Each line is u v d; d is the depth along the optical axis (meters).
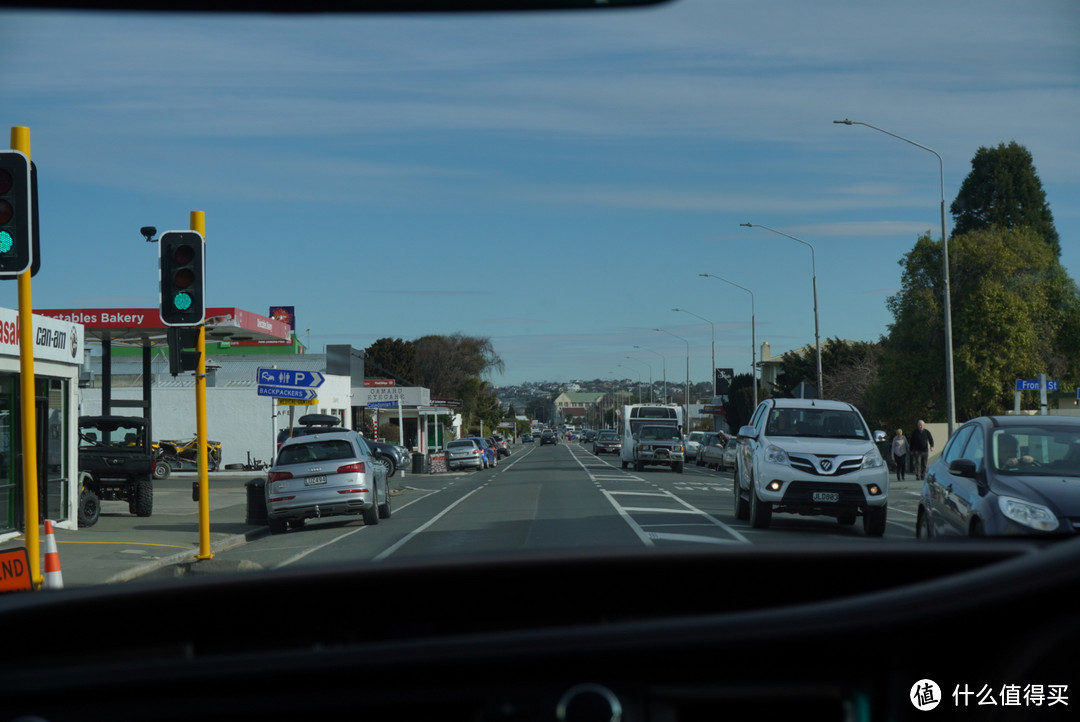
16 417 18.80
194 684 1.58
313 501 19.22
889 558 2.30
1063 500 9.25
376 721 1.58
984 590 1.50
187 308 13.28
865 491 15.32
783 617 1.53
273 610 2.21
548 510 21.50
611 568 2.26
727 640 1.51
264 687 1.58
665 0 2.64
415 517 21.66
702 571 2.27
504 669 1.55
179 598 2.17
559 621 2.26
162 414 49.56
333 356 59.28
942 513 11.30
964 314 45.38
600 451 76.38
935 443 45.72
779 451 15.76
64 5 2.79
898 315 47.59
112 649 2.19
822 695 1.57
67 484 20.14
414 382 100.75
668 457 43.69
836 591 2.29
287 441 19.84
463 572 2.22
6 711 1.61
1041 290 46.06
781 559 2.28
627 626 1.55
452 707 1.56
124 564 14.21
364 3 2.66
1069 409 47.94
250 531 19.22
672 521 17.97
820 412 16.80
